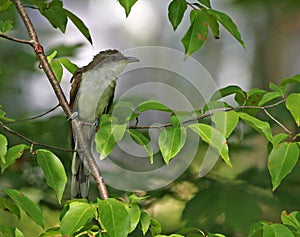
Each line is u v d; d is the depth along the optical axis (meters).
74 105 9.03
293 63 19.42
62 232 5.88
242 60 19.86
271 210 10.91
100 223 6.00
